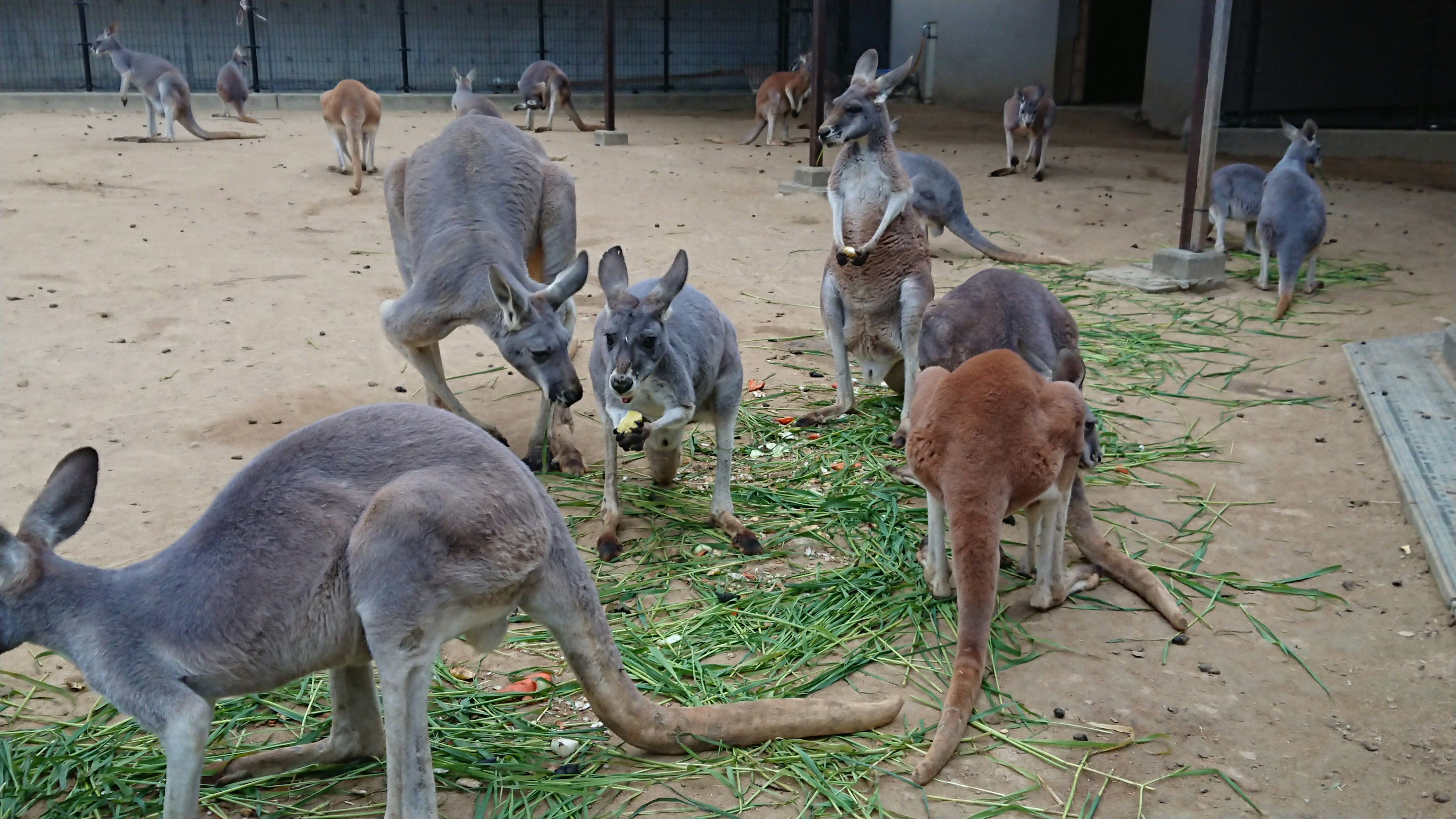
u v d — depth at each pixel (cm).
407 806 309
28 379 742
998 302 604
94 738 386
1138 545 550
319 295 976
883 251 702
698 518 574
